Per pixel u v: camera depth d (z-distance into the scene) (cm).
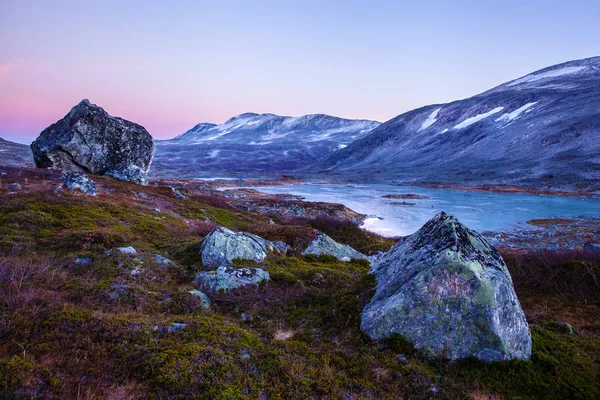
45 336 776
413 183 11594
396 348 888
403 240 1304
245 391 691
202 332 873
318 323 1053
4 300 878
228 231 1644
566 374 831
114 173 3741
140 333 831
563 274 1841
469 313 891
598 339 1109
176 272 1388
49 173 3219
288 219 3847
